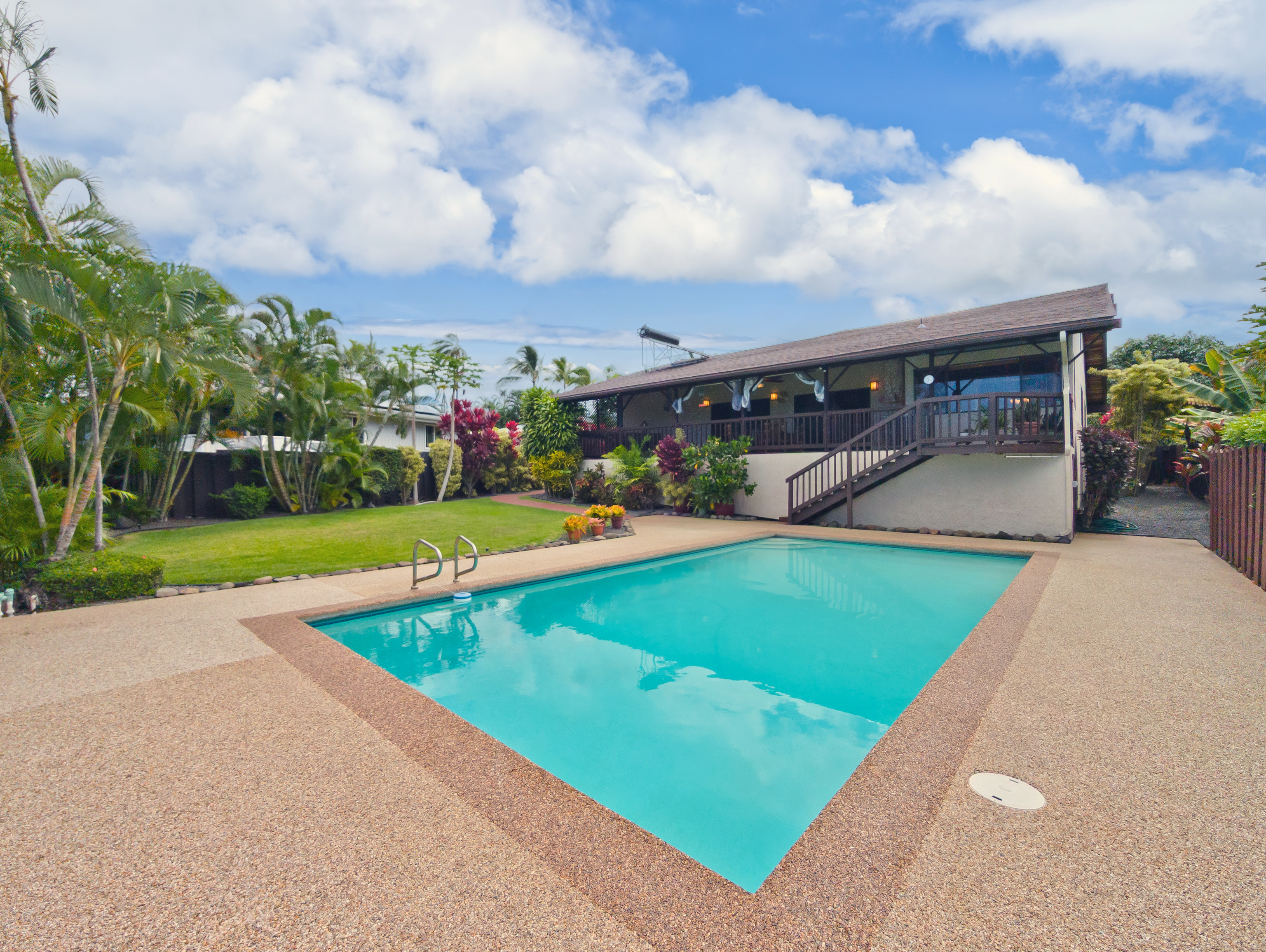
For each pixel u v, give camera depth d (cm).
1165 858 194
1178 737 283
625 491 1642
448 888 187
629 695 420
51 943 167
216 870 199
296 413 1362
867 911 172
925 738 283
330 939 166
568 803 240
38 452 693
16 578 611
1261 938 159
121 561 657
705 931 166
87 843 215
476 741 298
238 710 339
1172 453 1862
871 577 803
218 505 1369
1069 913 169
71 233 716
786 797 291
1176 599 564
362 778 260
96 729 314
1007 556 907
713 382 1560
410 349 1795
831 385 1582
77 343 684
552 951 160
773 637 553
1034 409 1014
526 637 559
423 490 1875
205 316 707
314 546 966
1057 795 233
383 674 401
